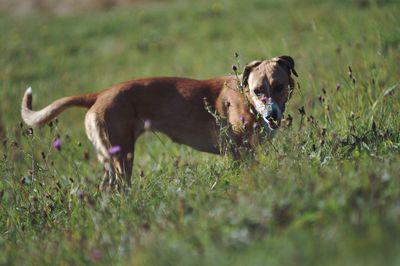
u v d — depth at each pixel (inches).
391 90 469.4
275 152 381.1
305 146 392.2
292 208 284.8
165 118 466.9
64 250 325.4
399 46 620.4
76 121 848.3
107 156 459.8
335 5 1072.2
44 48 1242.6
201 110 462.3
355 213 263.3
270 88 431.5
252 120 441.7
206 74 877.8
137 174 500.4
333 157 369.4
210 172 408.2
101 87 963.3
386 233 238.4
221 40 1082.7
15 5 1760.6
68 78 1042.7
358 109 467.2
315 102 538.6
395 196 273.3
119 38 1230.3
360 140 395.9
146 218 334.3
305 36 903.1
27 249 343.3
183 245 278.2
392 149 371.2
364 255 227.5
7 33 1402.6
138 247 291.3
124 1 1609.3
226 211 299.1
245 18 1159.6
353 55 641.6
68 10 1646.2
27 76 1084.5
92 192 438.3
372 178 291.3
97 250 308.7
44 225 388.8
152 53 1112.8
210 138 465.7
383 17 781.3
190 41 1125.7
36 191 432.5
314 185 297.7
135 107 463.8
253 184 327.0
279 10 1154.0
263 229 277.0
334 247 240.8
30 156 455.8
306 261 235.5
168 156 535.8
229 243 268.1
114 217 344.8
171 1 1519.4
